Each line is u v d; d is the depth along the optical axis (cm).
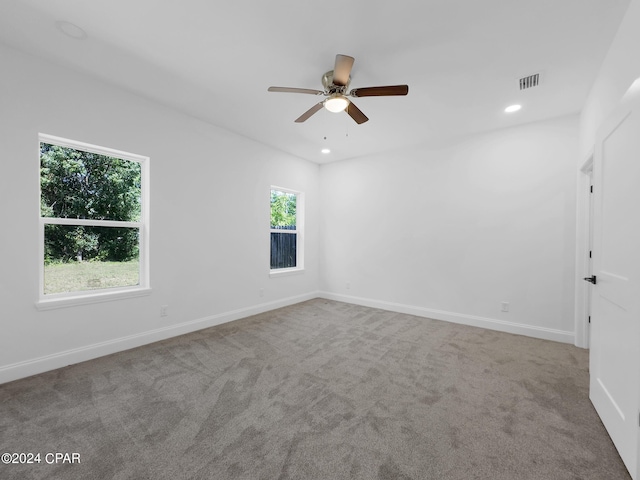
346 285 501
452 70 238
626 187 150
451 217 396
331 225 521
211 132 359
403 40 204
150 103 301
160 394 205
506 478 137
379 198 464
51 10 182
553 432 169
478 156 377
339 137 398
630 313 142
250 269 412
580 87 260
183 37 207
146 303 302
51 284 251
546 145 333
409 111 313
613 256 164
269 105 309
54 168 254
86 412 184
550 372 245
